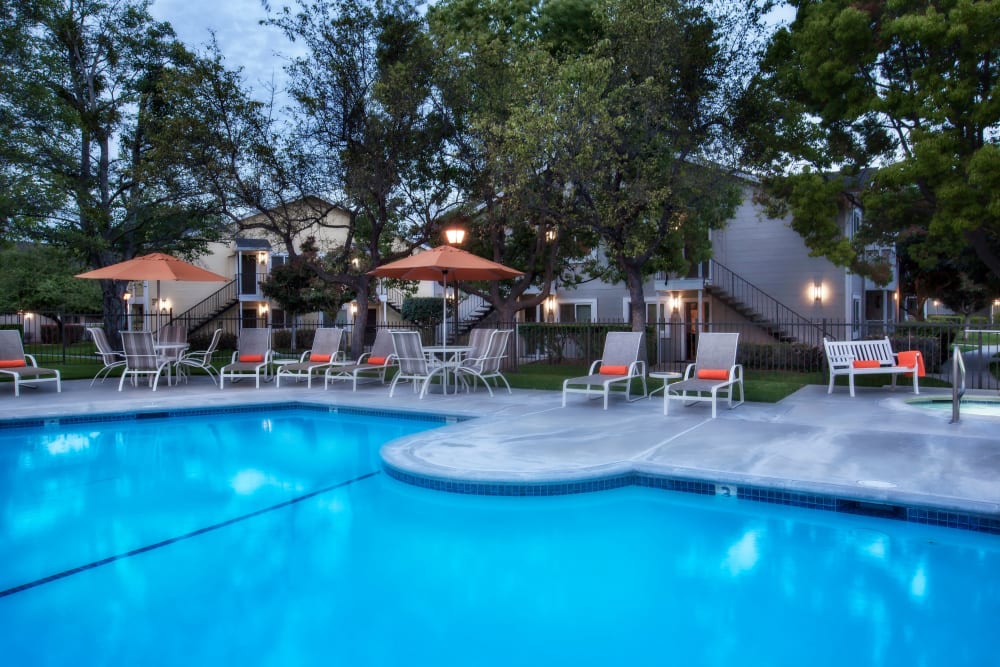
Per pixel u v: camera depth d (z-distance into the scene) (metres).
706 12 11.95
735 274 20.78
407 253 15.28
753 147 12.45
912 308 34.44
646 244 12.41
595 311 23.84
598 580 4.23
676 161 12.06
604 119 10.59
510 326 16.00
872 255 17.75
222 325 30.30
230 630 3.54
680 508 5.60
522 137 10.68
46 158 15.63
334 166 13.70
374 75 13.24
